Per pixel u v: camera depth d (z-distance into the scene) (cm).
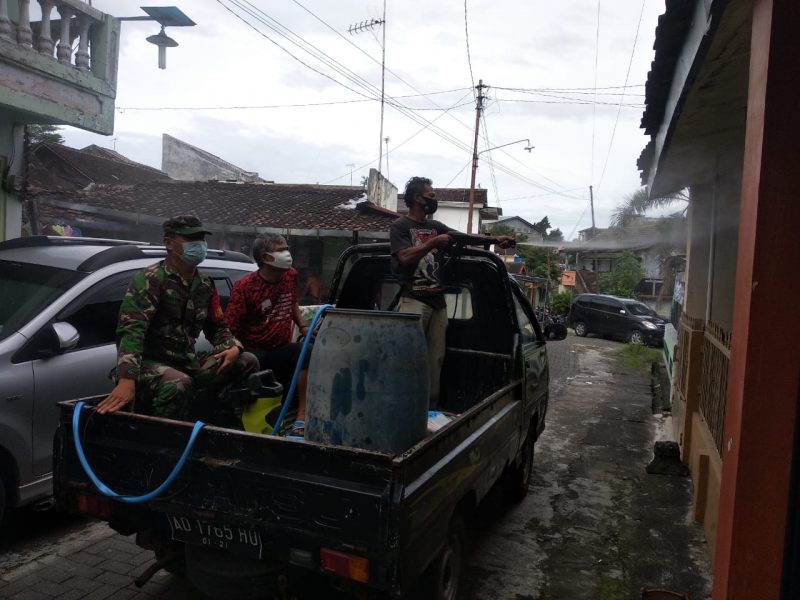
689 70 335
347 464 229
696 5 307
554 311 3228
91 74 771
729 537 254
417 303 409
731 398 272
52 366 396
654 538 447
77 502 286
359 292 498
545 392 566
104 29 786
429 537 251
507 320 466
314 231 1291
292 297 430
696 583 384
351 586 237
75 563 374
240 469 245
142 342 302
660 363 1519
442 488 261
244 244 1364
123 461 274
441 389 488
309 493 231
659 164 551
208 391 362
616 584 380
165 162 2553
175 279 318
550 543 436
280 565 259
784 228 243
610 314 2238
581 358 1605
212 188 1614
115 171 1786
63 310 414
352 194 1664
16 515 440
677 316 1037
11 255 475
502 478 490
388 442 261
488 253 441
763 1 248
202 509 254
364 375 261
